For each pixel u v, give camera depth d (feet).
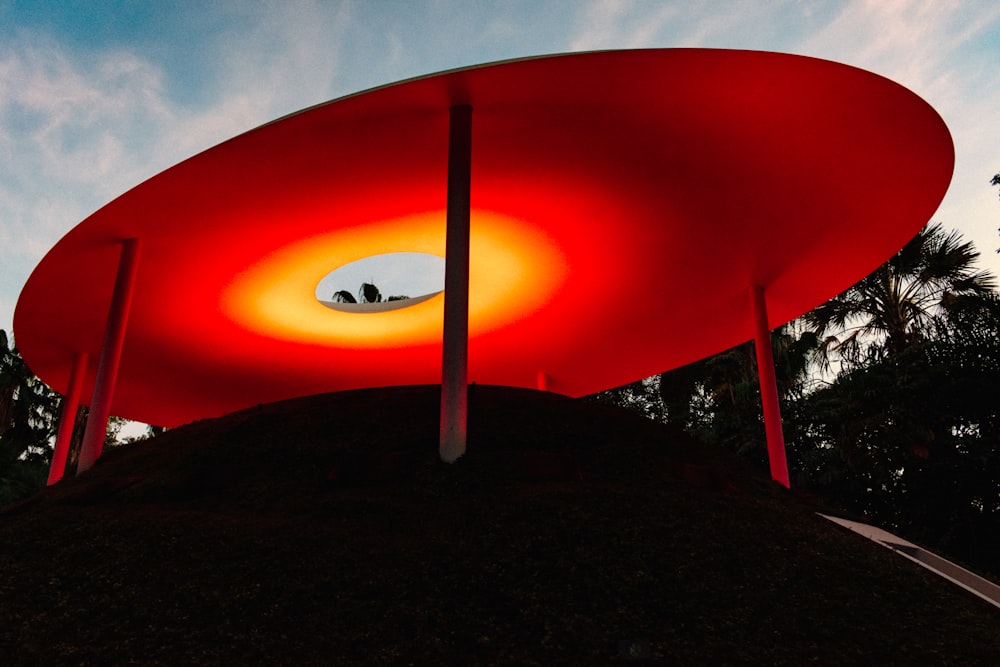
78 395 57.98
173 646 16.40
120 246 41.14
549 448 31.27
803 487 61.31
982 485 51.13
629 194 38.58
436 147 33.88
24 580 20.01
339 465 29.30
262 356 65.67
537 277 50.88
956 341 56.13
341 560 21.11
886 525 56.70
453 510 24.80
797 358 78.48
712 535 23.20
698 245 43.75
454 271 29.89
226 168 33.83
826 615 18.60
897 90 28.35
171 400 76.79
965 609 19.97
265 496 28.04
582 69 27.58
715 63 27.07
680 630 17.49
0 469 86.58
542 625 17.56
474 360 68.49
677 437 37.58
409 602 18.61
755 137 32.63
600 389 76.13
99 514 26.71
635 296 52.44
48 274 42.98
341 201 38.96
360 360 69.92
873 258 43.98
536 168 36.24
